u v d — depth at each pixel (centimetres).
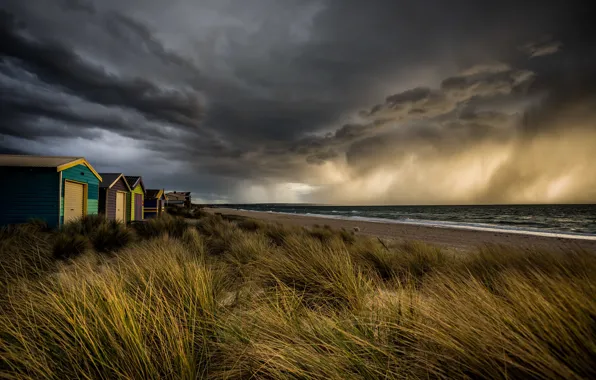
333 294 331
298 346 181
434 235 1862
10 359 176
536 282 269
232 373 176
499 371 139
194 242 748
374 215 5744
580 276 288
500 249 512
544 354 132
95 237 728
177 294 271
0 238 598
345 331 200
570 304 172
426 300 259
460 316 195
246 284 380
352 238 1070
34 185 1161
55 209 1177
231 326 221
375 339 192
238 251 611
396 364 160
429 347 170
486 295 226
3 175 1138
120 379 157
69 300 225
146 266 361
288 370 159
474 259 481
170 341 181
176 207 4553
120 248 685
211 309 255
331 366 159
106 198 1697
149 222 1083
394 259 543
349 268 369
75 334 185
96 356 172
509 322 169
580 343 141
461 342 163
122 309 204
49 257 529
